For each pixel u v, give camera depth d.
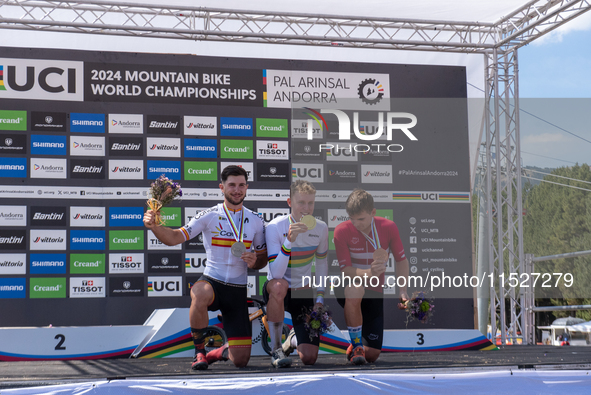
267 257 3.28
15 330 3.90
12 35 4.78
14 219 4.66
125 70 4.92
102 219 4.78
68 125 4.80
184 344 3.96
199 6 4.83
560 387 2.59
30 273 4.64
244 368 3.04
